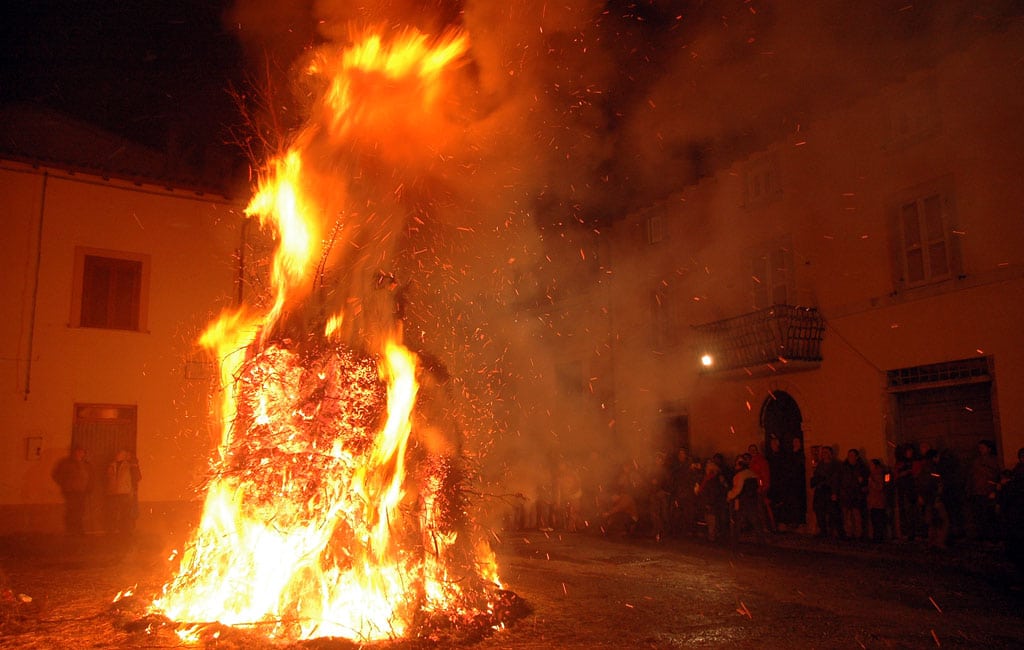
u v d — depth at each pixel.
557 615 7.50
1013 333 12.95
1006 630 7.14
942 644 6.61
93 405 16.73
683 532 16.00
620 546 14.20
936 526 12.84
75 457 16.06
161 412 17.23
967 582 9.88
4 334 16.16
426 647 5.98
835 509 14.84
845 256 16.16
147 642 5.90
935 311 14.28
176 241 17.83
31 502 15.94
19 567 10.59
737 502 14.79
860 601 8.52
